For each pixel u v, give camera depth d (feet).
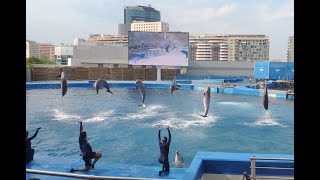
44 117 65.05
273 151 42.55
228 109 78.74
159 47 141.90
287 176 24.75
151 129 54.75
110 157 38.47
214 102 91.30
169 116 67.62
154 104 86.33
